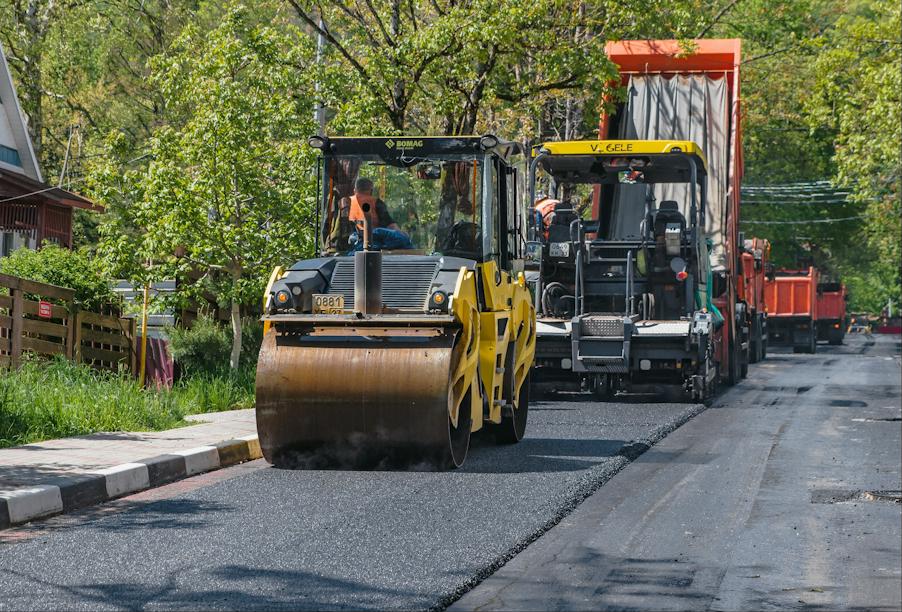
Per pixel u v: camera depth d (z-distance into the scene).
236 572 14.88
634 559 16.70
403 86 46.03
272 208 35.47
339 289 23.94
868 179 87.38
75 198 57.31
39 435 25.20
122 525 17.80
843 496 22.22
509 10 43.25
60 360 33.69
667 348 39.94
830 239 137.50
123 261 35.56
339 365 22.77
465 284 23.41
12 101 64.19
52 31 83.12
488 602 14.19
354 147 26.20
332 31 50.53
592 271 42.84
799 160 130.88
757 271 72.25
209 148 35.22
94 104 84.06
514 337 27.44
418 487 21.30
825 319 118.19
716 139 48.00
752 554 17.28
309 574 14.85
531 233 41.91
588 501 21.03
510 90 49.47
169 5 84.88
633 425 32.28
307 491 20.78
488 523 18.23
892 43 82.31
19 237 60.19
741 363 55.72
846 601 14.86
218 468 23.92
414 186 25.98
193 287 36.53
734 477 24.23
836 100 86.38
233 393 34.31
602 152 41.69
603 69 45.66
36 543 16.52
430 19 49.66
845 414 38.53
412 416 22.50
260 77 37.00
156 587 14.14
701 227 42.91
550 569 15.93
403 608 13.40
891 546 18.03
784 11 96.50
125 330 38.28
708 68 48.41
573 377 41.34
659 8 46.75
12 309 33.16
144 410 28.44
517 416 28.19
